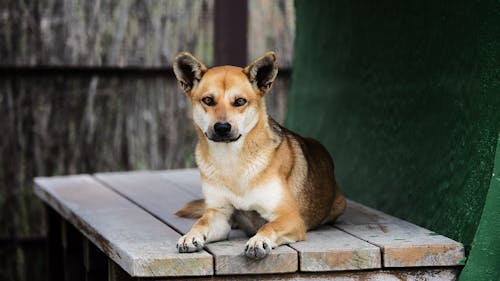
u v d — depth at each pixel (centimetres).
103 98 413
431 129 329
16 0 400
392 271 307
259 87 315
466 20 315
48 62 405
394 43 349
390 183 345
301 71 411
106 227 328
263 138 313
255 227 320
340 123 378
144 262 298
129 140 416
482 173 306
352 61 373
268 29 421
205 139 315
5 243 411
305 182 321
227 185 314
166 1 412
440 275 308
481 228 304
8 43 401
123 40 410
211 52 417
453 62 320
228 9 399
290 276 304
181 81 317
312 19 402
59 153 411
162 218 340
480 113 308
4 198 408
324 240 312
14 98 405
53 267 391
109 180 392
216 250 304
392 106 349
